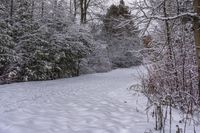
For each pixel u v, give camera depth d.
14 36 15.10
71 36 18.30
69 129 4.78
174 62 7.02
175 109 6.80
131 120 5.68
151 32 7.92
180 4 7.02
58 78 17.66
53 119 5.36
